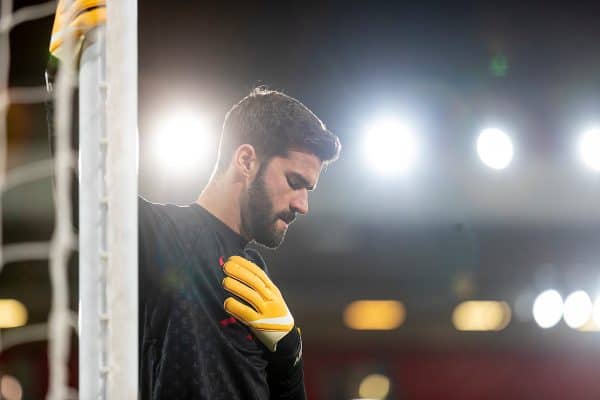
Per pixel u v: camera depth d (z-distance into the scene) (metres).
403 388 51.50
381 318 52.94
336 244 54.12
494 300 53.00
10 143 44.25
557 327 52.22
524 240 52.88
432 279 53.59
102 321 5.45
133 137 5.61
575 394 51.00
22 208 47.16
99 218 5.52
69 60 5.64
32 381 46.66
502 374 51.44
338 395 51.66
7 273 48.25
